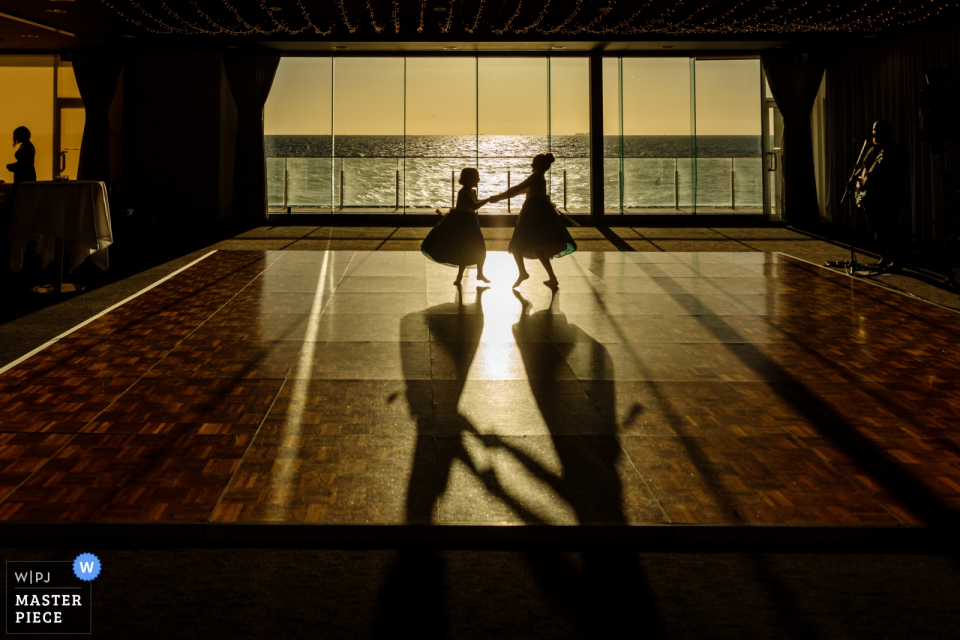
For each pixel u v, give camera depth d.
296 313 5.36
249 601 1.85
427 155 12.67
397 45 11.52
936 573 2.02
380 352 4.32
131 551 2.10
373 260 7.97
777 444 2.95
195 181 11.66
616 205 12.84
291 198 12.62
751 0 9.44
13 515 2.27
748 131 12.66
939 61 9.78
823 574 2.01
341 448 2.87
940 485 2.56
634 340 4.64
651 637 1.71
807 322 5.18
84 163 11.74
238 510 2.33
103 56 11.58
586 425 3.15
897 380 3.84
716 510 2.36
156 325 4.96
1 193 8.20
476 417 3.24
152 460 2.73
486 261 8.04
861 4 9.20
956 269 7.48
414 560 2.06
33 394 3.50
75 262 5.98
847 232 10.95
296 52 12.08
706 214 12.44
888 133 7.13
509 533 2.20
